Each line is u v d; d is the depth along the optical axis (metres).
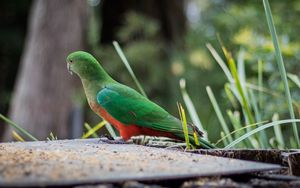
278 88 8.39
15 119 15.11
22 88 15.21
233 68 5.27
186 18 17.80
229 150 3.87
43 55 15.13
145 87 15.60
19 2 20.61
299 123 8.94
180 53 16.17
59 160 3.11
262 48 8.38
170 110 15.24
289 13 11.05
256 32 11.08
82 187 2.55
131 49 15.55
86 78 5.23
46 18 15.23
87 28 15.81
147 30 16.23
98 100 5.11
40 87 15.04
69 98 15.11
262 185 2.87
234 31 13.22
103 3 19.16
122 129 5.04
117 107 4.99
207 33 15.30
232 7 13.38
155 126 4.91
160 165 3.07
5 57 21.27
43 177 2.61
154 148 3.98
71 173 2.73
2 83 21.14
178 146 4.74
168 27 17.53
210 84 14.38
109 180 2.63
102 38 19.42
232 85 5.93
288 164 3.63
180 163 3.16
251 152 3.80
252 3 12.66
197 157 3.41
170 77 15.47
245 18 12.06
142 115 4.93
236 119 5.73
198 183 2.80
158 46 16.00
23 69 15.49
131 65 15.72
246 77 9.78
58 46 15.19
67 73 15.21
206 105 14.16
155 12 17.72
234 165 3.11
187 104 6.04
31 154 3.31
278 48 4.71
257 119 5.62
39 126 14.90
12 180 2.53
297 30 10.44
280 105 8.42
